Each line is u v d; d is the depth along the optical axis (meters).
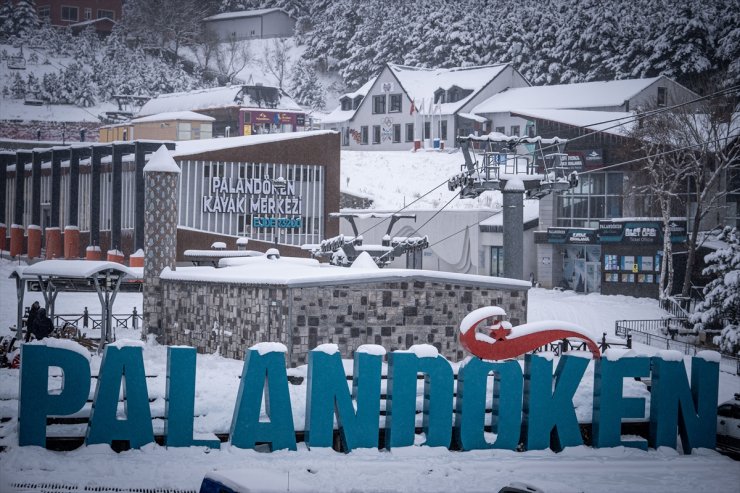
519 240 45.09
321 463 24.11
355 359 26.12
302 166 78.50
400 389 26.17
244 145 75.88
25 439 23.73
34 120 143.88
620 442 28.19
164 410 26.02
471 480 23.50
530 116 84.75
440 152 119.50
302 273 36.09
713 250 69.50
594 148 78.94
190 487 21.33
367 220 90.69
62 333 41.12
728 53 116.88
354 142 131.50
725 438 29.03
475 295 37.75
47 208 92.31
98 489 20.91
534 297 73.44
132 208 77.19
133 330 48.00
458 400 27.17
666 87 104.31
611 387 28.05
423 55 165.38
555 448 27.97
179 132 119.25
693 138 71.00
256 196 76.62
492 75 121.31
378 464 24.39
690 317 54.50
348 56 191.12
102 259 81.06
